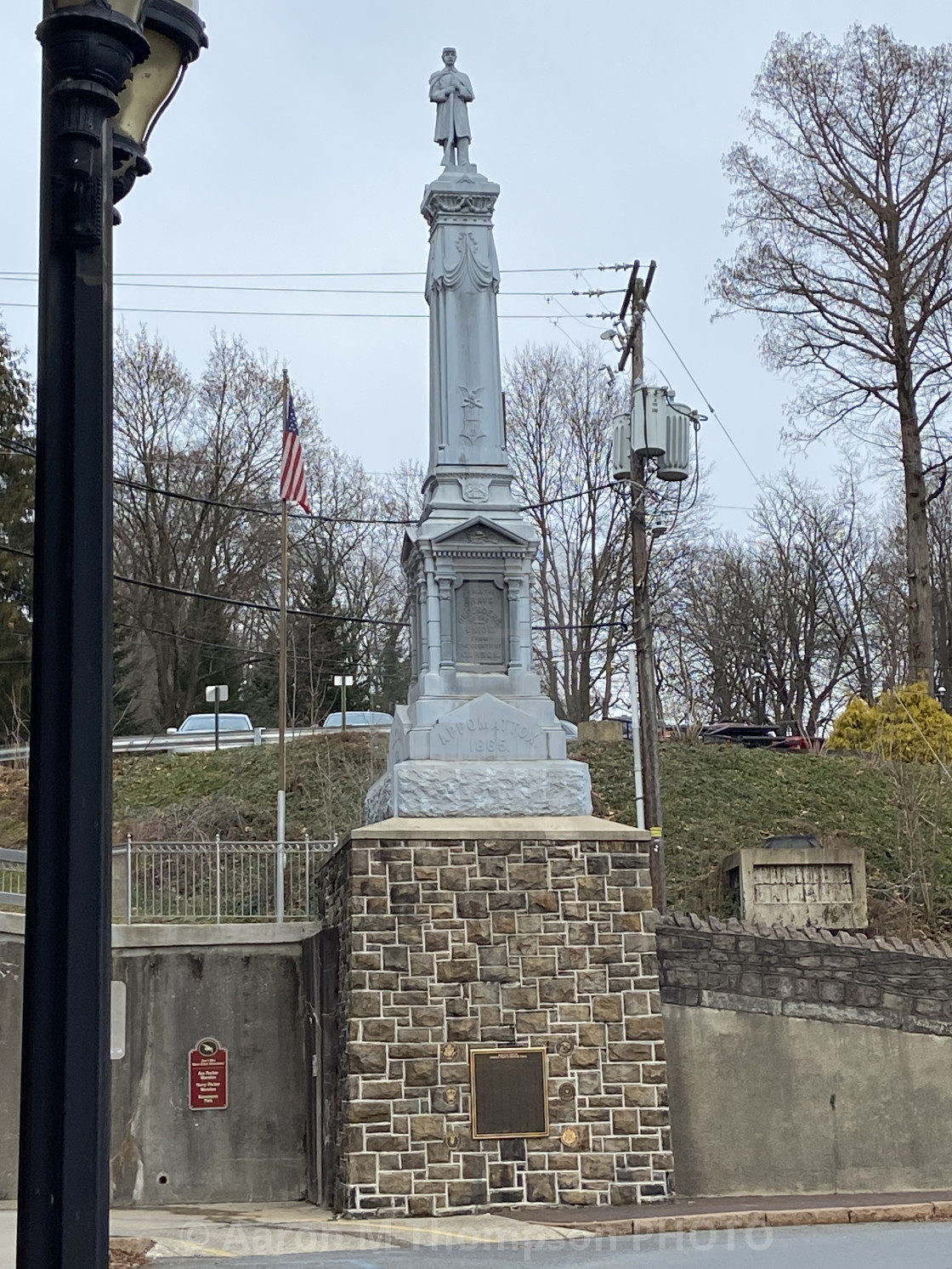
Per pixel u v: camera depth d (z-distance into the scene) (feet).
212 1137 61.82
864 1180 57.52
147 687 176.96
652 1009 57.00
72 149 15.70
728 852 95.45
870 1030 58.75
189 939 63.41
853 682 199.62
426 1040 55.52
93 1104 14.06
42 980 14.30
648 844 58.49
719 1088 57.57
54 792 14.60
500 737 61.41
